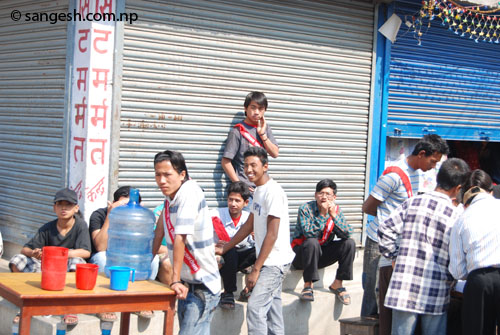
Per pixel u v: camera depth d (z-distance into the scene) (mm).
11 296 3664
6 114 6520
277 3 6484
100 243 5363
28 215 6246
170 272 5449
